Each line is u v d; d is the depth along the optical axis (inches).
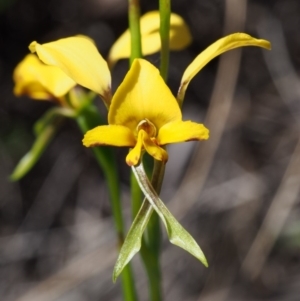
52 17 25.4
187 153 22.4
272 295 19.5
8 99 24.3
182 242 8.3
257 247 19.7
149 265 9.8
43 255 22.6
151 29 9.7
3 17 25.1
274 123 23.3
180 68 25.3
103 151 10.2
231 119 23.2
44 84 9.7
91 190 24.0
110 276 20.3
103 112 23.1
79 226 23.0
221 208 21.4
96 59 8.6
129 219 22.1
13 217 23.3
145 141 8.4
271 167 22.4
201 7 26.0
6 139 23.7
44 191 23.9
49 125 10.8
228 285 20.1
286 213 19.6
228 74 19.4
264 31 25.1
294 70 24.5
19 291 21.7
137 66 8.4
